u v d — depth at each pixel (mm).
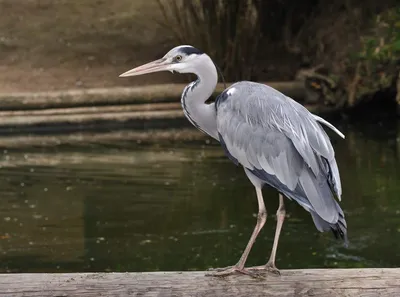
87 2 22594
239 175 14117
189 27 20938
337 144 16688
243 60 20844
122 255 10383
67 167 14789
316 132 6215
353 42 19844
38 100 18828
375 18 19766
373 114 19656
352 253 10453
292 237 11125
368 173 14078
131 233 11188
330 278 6039
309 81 19828
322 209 5934
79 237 10953
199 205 12344
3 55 21141
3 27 21766
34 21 22000
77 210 12141
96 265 10039
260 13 20891
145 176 14055
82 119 18703
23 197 12781
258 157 6367
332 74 19562
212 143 17094
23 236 11055
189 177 13961
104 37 21844
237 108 6566
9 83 20094
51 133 18250
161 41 21938
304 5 21500
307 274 6102
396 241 10789
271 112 6387
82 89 19641
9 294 5863
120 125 18906
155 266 9953
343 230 5922
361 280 6012
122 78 20625
